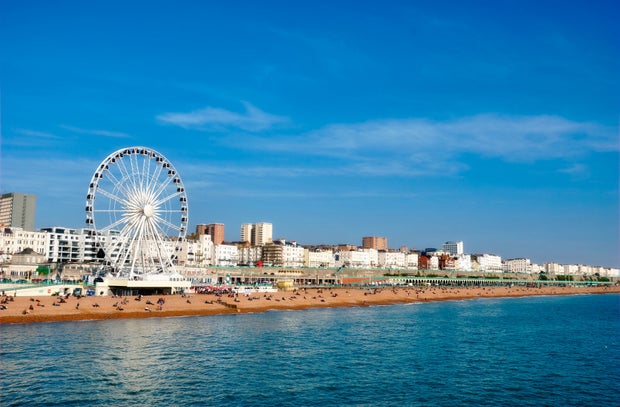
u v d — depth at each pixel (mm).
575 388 68000
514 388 67562
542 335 116438
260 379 69000
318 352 88812
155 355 82188
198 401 59031
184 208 171750
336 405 58688
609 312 182500
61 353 80875
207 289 179250
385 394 63500
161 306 139250
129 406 56812
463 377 72938
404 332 116938
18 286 141875
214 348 89562
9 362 74188
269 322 128625
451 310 184500
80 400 58406
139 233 156750
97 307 129250
